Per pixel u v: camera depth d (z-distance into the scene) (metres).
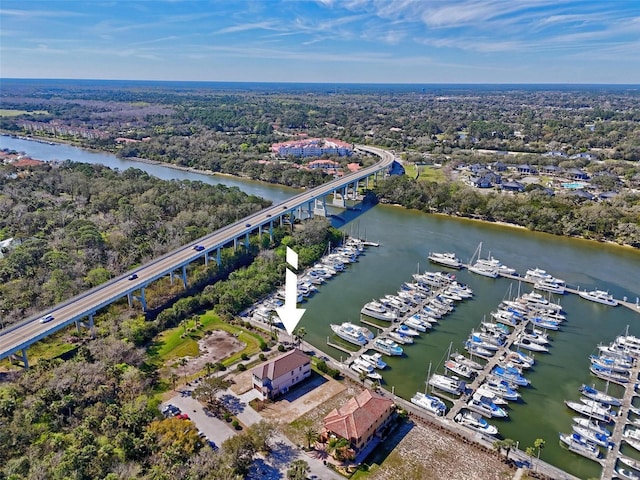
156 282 171.38
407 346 141.62
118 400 104.69
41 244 188.75
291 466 91.94
